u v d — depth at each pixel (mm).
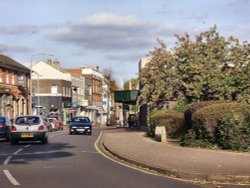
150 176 13648
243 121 20000
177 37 33594
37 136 27156
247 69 29719
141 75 35844
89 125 42094
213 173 13008
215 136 21109
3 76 60562
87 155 20344
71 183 12172
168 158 17141
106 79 121562
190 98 32531
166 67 34250
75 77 95812
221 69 32125
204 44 33031
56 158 18859
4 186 11680
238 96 29141
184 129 27953
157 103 37438
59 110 84125
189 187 11703
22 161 17625
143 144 24625
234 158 16719
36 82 84125
